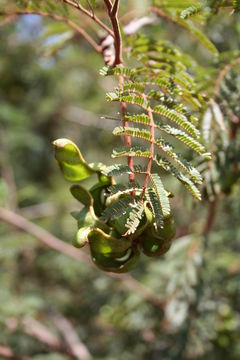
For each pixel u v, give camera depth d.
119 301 4.32
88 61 6.47
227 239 3.72
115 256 1.28
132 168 1.15
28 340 4.55
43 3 1.78
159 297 3.67
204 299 2.93
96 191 1.35
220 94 1.80
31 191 4.88
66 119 6.93
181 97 1.59
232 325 3.31
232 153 1.83
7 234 4.58
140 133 1.14
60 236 5.23
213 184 1.80
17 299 4.15
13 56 6.95
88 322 4.94
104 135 6.54
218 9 1.39
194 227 3.54
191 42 3.50
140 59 1.72
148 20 2.03
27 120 6.21
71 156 1.31
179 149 2.39
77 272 4.99
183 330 3.02
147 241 1.27
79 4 1.38
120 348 4.30
